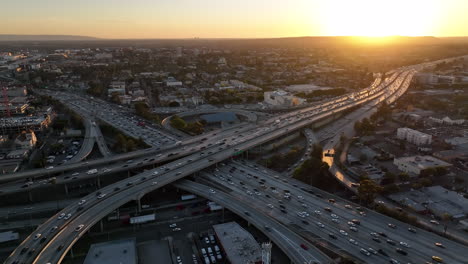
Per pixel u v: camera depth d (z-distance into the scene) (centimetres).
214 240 18975
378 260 16238
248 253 17150
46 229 18575
